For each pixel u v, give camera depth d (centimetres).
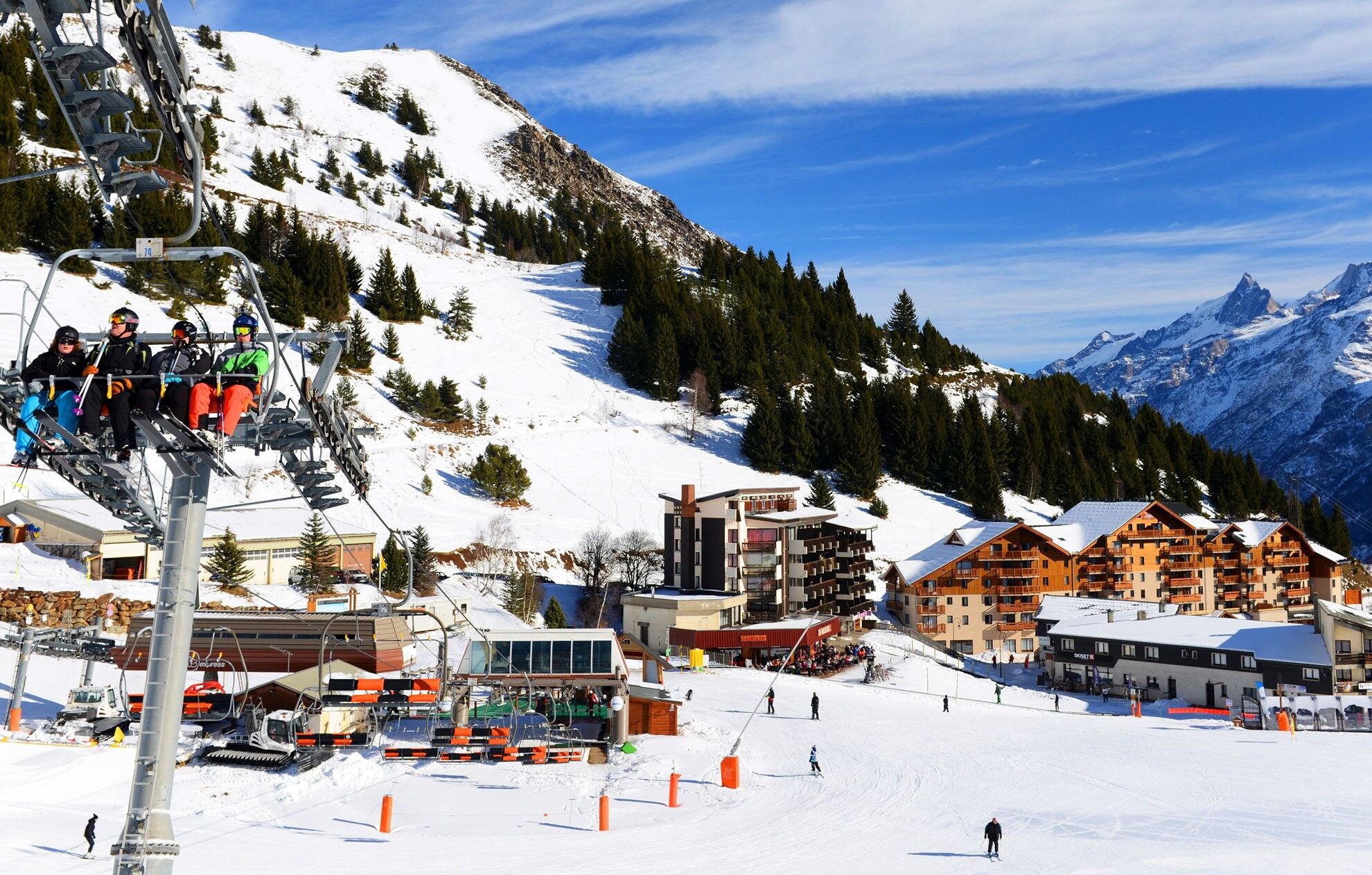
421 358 16538
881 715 6631
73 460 1427
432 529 10844
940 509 15775
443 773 4609
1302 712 7000
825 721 6297
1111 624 9956
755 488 10675
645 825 3981
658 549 11475
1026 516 16175
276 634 5803
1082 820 4200
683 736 5488
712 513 10194
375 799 4178
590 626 9788
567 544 11512
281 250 17025
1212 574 13650
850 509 14912
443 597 8269
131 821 1309
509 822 3941
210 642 5678
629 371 17800
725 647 8981
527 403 15938
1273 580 14200
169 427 1285
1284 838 3962
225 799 4031
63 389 1278
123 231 14375
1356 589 14450
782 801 4431
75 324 12062
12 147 16525
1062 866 3584
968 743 5791
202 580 7394
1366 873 3541
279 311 15375
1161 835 3994
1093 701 8994
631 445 15412
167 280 14438
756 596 10294
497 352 17850
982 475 15700
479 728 4881
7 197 14412
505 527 11050
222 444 1334
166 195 16075
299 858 3353
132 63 1070
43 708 5009
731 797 4444
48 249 14375
